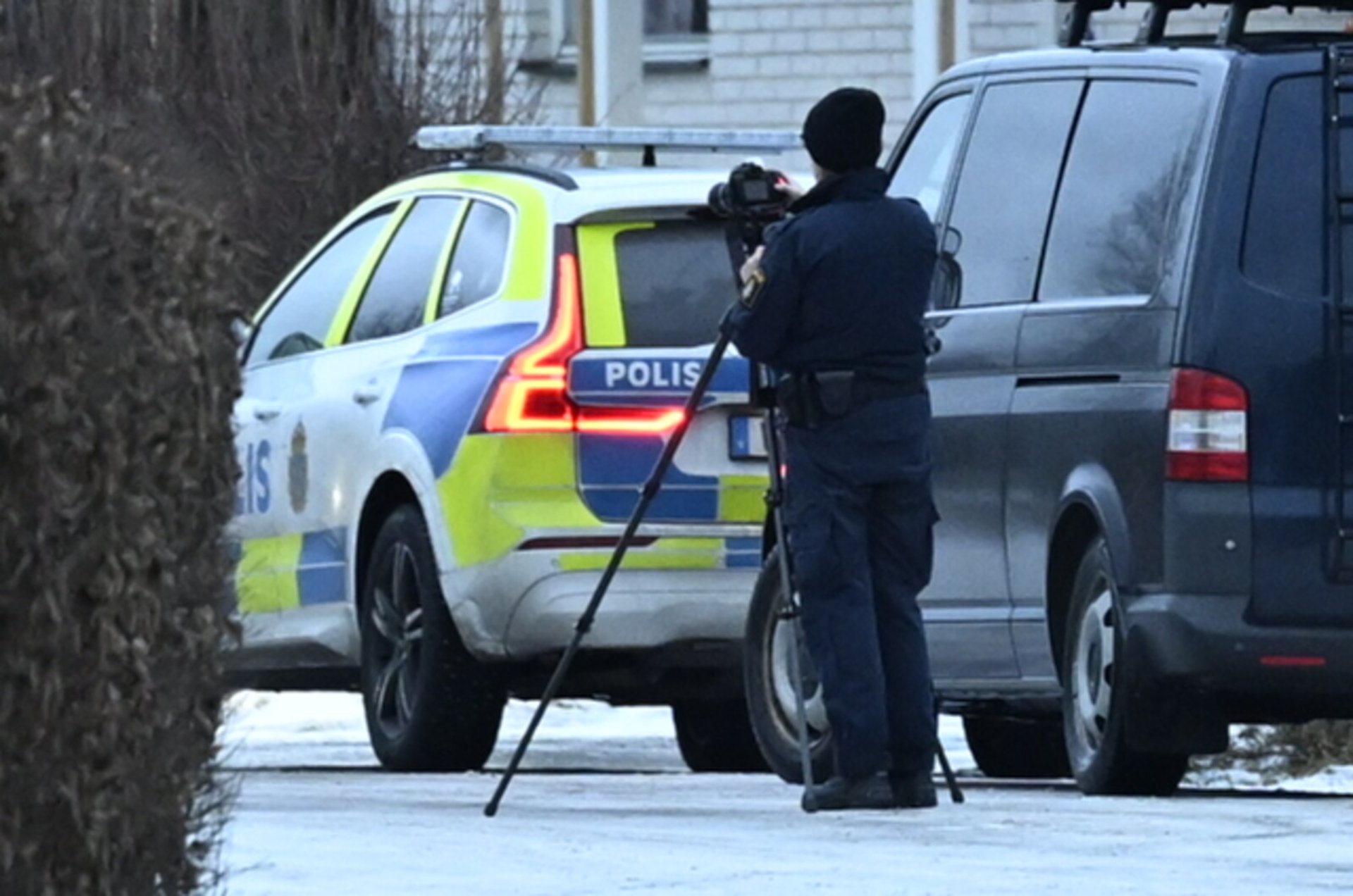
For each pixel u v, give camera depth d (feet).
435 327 133.49
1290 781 137.80
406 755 132.16
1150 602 106.93
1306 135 107.55
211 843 55.01
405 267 138.62
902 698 101.35
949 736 168.66
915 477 100.63
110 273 51.21
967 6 277.85
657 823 95.96
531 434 126.11
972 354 117.91
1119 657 108.06
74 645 50.83
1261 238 107.04
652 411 127.03
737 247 104.17
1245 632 105.60
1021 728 140.87
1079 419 111.45
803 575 100.12
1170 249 108.47
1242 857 84.23
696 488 126.72
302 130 214.07
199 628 53.42
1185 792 118.01
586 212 129.49
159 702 52.44
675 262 130.00
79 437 50.47
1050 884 77.30
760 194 103.96
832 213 100.07
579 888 75.61
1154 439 107.45
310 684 144.25
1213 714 107.96
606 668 129.29
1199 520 106.01
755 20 287.89
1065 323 112.98
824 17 284.61
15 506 50.03
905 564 101.55
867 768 100.07
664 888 75.72
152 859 52.90
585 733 168.66
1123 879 78.54
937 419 119.24
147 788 52.39
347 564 136.67
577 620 125.08
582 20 286.05
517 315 128.67
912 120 128.57
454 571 127.34
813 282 99.30
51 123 51.19
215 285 53.67
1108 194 113.29
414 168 216.74
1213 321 106.52
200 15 214.07
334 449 137.49
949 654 119.34
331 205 214.28
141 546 51.60
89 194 50.93
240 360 54.85
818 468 99.76
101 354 50.83
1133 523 108.06
